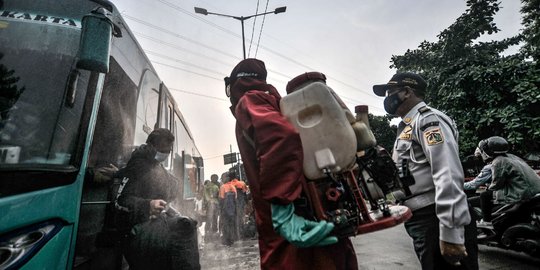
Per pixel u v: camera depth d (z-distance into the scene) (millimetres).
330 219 929
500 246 3854
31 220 1271
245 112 1052
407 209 1135
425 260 1692
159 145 2289
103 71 1621
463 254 1489
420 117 1787
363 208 992
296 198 938
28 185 1299
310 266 979
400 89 1939
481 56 9164
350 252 1161
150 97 3764
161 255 1921
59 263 1360
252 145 1071
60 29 1817
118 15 2584
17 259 1195
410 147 1818
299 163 898
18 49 1656
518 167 3635
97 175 2059
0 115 1440
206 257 5168
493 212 3980
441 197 1551
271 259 998
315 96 1008
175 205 3154
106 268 2012
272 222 927
